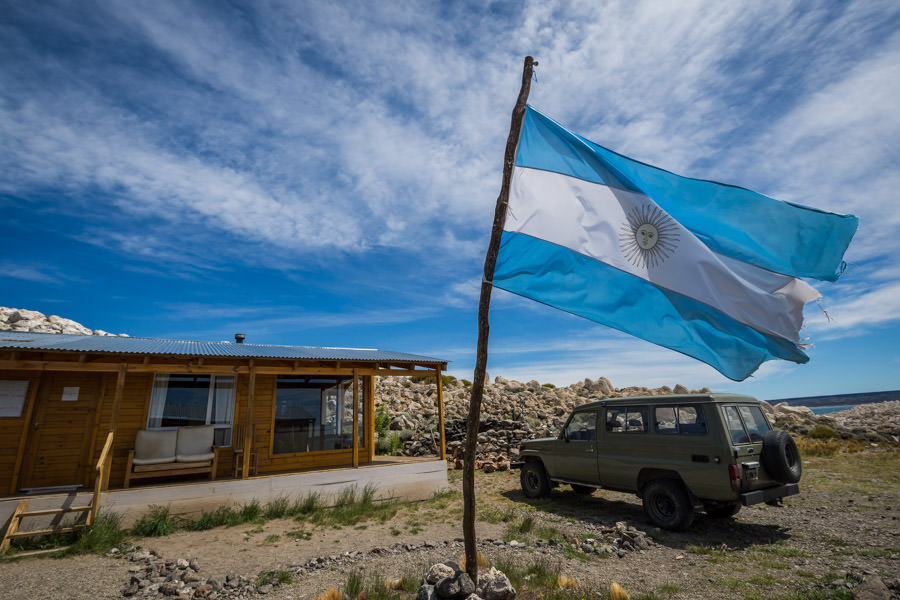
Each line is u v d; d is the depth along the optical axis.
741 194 4.91
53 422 9.38
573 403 27.50
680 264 4.75
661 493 8.11
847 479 12.29
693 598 5.04
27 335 10.35
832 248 4.59
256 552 7.14
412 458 13.63
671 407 8.33
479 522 8.77
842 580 5.23
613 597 4.98
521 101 5.00
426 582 4.76
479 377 4.75
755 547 6.93
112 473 9.55
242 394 11.12
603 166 5.21
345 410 12.41
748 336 4.64
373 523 8.94
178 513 8.92
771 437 7.73
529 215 5.04
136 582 5.72
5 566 6.34
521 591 5.23
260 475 10.06
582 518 8.79
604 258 4.95
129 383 10.06
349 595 5.16
